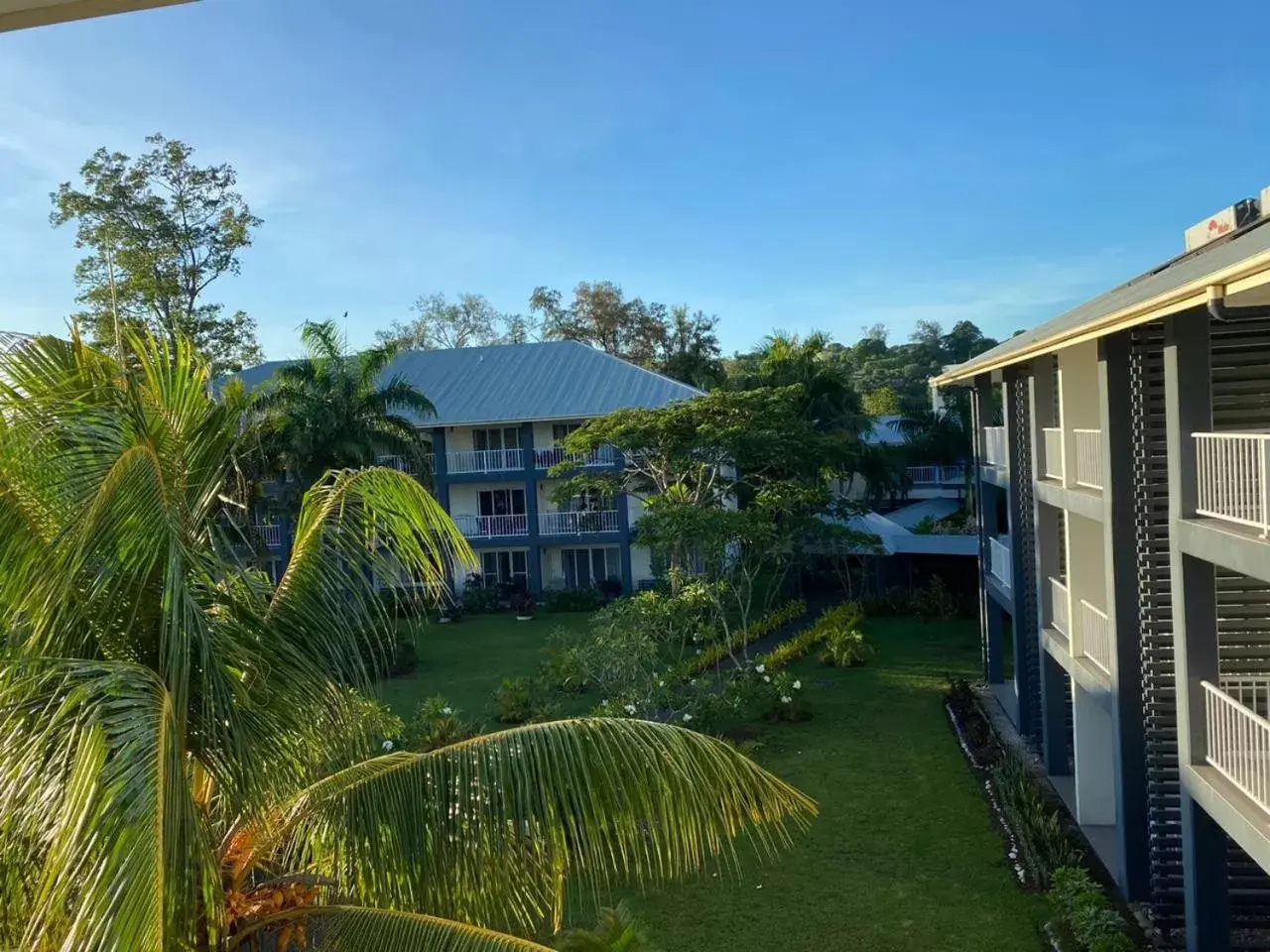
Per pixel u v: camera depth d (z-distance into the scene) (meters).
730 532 22.11
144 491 4.99
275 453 25.94
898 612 29.42
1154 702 10.78
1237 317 9.80
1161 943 10.04
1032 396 15.90
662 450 26.80
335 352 27.61
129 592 5.38
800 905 11.10
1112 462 11.04
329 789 6.21
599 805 5.62
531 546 34.06
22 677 4.78
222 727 5.36
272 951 6.21
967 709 18.53
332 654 6.32
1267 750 7.75
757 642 26.81
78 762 4.25
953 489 46.25
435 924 5.42
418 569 7.17
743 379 39.94
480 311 67.25
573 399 34.38
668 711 18.38
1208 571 9.02
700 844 6.15
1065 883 10.57
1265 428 10.28
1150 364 10.95
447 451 35.12
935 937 10.28
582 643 20.77
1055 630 14.97
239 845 6.18
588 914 10.99
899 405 56.62
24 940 4.65
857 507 29.66
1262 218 12.38
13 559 5.10
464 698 21.52
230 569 6.04
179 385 6.18
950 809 13.80
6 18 2.98
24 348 5.50
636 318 61.44
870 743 17.02
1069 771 15.01
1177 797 10.60
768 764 16.09
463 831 5.61
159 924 4.07
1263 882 10.13
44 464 4.99
